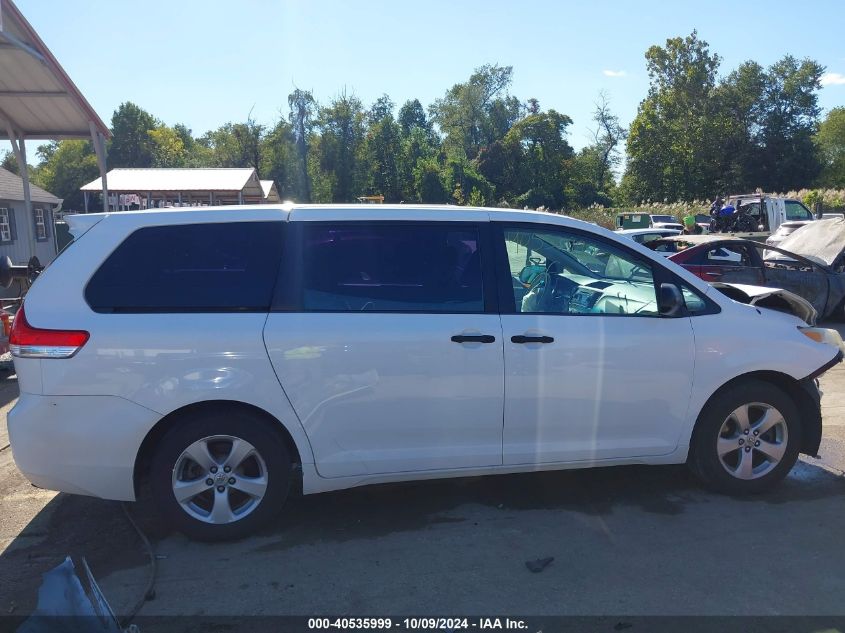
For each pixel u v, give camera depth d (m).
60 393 3.66
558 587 3.42
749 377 4.48
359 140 56.03
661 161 61.53
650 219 35.81
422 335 3.93
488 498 4.54
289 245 3.97
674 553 3.76
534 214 4.32
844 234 11.41
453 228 4.17
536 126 71.62
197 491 3.85
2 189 23.92
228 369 3.75
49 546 3.94
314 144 55.25
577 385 4.12
